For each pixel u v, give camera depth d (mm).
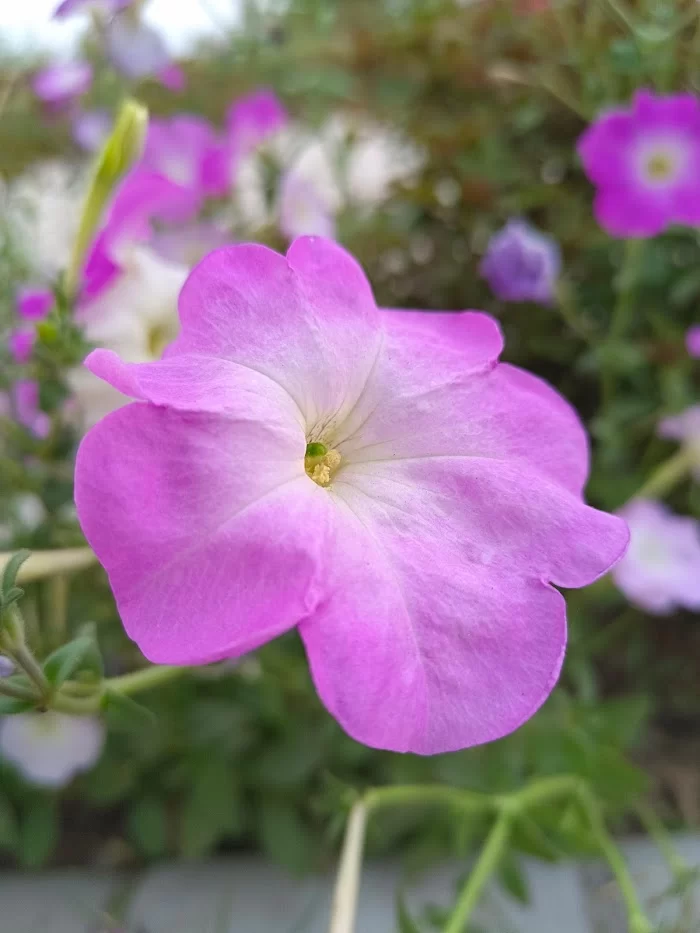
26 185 374
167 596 150
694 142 287
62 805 309
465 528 171
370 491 175
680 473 297
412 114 365
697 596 275
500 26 344
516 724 156
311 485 167
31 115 368
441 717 156
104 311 222
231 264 169
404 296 365
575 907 278
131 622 149
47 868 293
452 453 178
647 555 281
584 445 186
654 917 271
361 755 276
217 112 386
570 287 343
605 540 170
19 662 163
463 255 362
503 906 277
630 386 347
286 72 373
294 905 280
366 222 355
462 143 348
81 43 344
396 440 180
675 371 313
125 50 319
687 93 317
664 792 311
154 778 293
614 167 292
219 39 382
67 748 259
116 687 186
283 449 162
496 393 184
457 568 165
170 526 151
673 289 336
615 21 306
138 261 230
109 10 301
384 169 401
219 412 156
